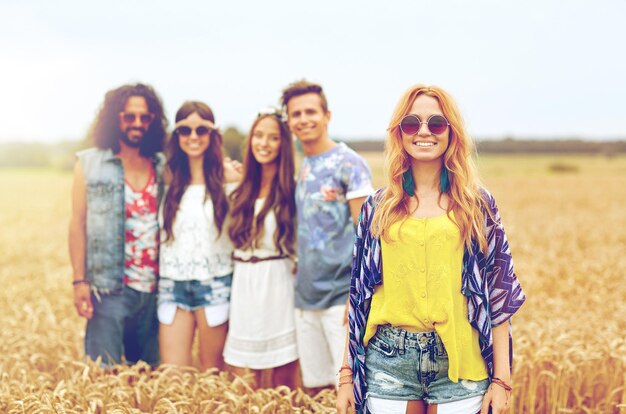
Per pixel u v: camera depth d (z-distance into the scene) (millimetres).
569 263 10695
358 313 3002
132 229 4926
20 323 6637
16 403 3846
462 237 2811
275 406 3986
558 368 4801
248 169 4812
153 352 5297
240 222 4793
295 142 4844
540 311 7082
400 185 2896
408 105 2887
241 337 4836
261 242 4805
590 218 19547
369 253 2957
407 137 2855
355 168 4559
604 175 42531
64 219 21328
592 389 5020
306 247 4652
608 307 7227
